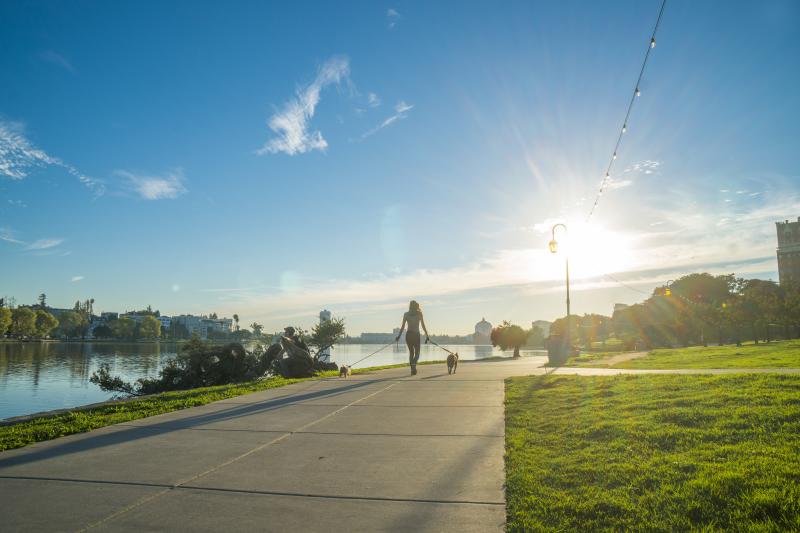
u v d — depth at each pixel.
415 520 4.62
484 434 7.82
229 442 7.52
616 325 107.94
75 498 5.22
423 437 7.68
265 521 4.62
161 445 7.36
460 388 12.95
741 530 4.17
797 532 4.02
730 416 7.50
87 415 10.30
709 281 109.00
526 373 17.27
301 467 6.25
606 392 10.63
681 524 4.33
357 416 9.35
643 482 5.35
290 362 19.44
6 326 164.75
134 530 4.43
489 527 4.47
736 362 20.86
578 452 6.59
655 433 7.00
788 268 145.62
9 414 25.86
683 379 11.51
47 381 45.28
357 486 5.54
